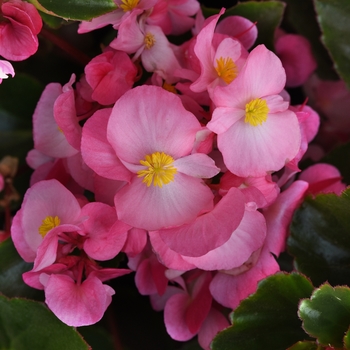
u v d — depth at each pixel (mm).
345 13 425
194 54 388
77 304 376
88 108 395
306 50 445
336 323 382
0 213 444
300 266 404
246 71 371
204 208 375
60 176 404
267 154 382
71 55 432
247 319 391
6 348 395
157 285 400
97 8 383
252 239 384
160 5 393
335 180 408
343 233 403
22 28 378
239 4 422
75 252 398
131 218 375
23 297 402
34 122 405
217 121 372
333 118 464
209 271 405
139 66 398
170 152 376
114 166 375
